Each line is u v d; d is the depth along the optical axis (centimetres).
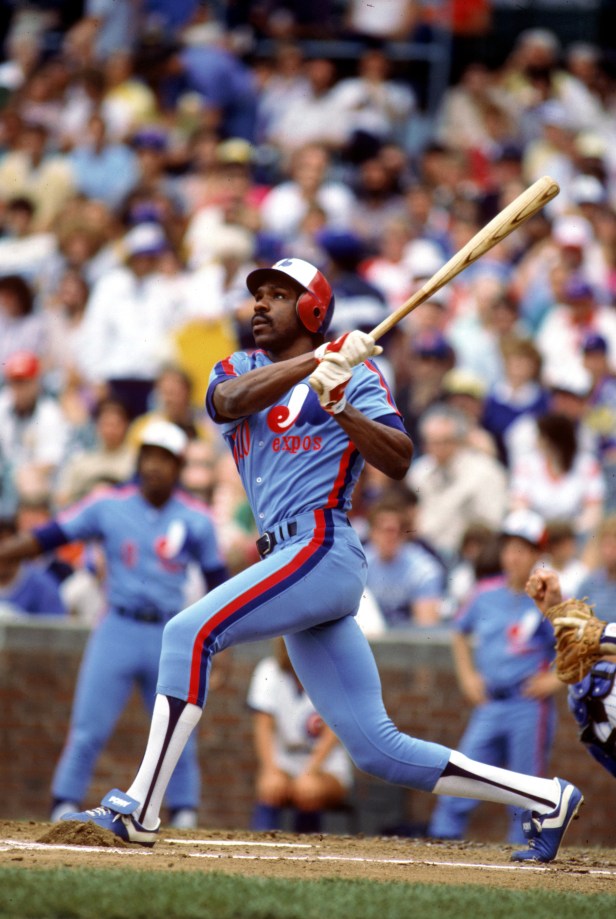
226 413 1778
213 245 4725
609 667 1903
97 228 4997
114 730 3612
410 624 3553
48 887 1412
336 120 5747
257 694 3266
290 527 1766
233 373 1825
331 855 1934
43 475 4178
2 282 4588
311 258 4509
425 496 3847
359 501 3838
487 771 1836
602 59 6519
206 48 5862
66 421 4309
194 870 1623
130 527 3070
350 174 5581
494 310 4522
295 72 5919
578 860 1997
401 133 5959
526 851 1939
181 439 3112
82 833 1795
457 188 5481
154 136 5503
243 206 4819
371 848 2081
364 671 1798
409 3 6219
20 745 3659
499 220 1847
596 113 6134
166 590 3080
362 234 5178
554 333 4478
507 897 1506
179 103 5903
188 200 5344
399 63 6209
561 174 5547
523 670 3100
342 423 1695
